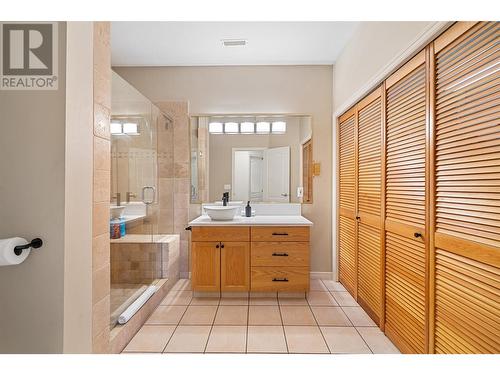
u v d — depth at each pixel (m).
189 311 2.74
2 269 1.41
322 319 2.57
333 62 3.58
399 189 2.04
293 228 3.00
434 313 1.62
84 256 1.56
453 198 1.48
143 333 2.34
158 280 3.16
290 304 2.90
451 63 1.50
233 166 3.68
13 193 1.41
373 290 2.51
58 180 1.40
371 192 2.55
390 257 2.19
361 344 2.15
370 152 2.57
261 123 3.66
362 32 2.63
